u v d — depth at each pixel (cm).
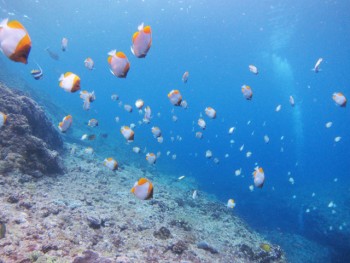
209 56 4847
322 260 1477
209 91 10588
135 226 743
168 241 691
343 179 3684
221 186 2514
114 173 1305
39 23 5253
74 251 471
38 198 679
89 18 4638
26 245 442
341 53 3056
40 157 873
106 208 815
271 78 5950
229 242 923
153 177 1750
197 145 6109
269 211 2073
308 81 5231
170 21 3616
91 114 4172
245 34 3309
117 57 368
